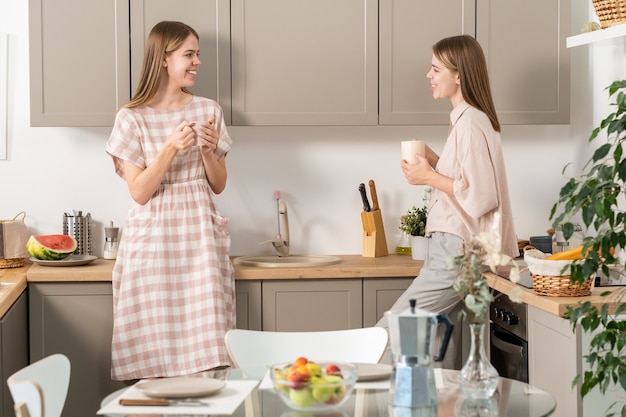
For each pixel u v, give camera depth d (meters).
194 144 3.94
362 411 2.22
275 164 4.57
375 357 2.99
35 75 4.09
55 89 4.11
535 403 2.29
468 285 2.17
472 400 2.28
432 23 4.24
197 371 3.88
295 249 4.60
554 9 4.30
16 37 4.40
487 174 3.64
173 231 3.91
